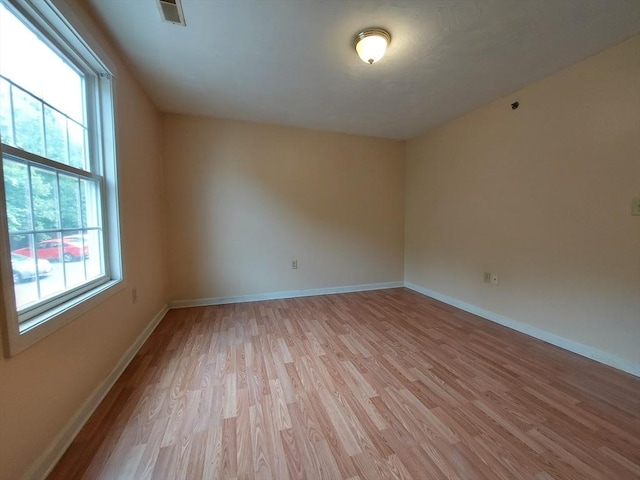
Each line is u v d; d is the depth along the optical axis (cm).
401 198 429
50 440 118
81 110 170
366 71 228
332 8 160
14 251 111
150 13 162
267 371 192
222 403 158
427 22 171
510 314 274
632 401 161
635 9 161
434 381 181
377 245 420
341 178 392
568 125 223
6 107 109
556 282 235
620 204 195
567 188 225
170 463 118
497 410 153
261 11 161
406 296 384
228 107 302
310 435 134
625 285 194
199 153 329
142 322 240
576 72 217
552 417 147
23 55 119
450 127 343
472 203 315
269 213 361
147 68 220
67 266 149
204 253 338
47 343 119
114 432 135
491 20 169
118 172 193
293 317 300
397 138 415
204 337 248
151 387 173
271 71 227
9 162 109
